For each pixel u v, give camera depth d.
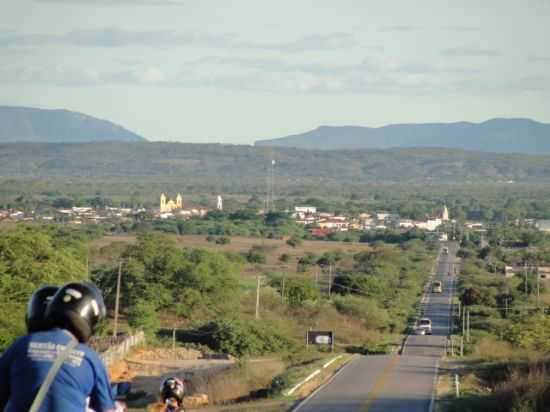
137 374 110.94
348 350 153.62
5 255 117.12
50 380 13.16
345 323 189.00
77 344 13.56
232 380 92.62
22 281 111.44
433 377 97.31
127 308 167.38
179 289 174.50
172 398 24.89
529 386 72.81
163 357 128.50
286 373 96.94
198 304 173.50
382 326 194.25
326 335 149.50
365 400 77.25
